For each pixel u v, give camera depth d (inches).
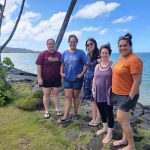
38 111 129.8
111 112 93.5
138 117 142.9
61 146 99.3
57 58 114.7
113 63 93.6
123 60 83.7
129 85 83.4
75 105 114.3
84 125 108.0
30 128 113.0
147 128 120.6
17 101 148.0
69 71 109.0
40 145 100.6
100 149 91.8
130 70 81.3
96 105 104.6
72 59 108.1
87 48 104.7
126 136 85.0
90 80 104.4
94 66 103.5
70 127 108.1
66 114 111.8
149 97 249.8
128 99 81.3
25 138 106.0
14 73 256.7
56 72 115.6
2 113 130.8
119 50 83.0
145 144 93.7
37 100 134.1
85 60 107.8
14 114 128.8
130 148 85.8
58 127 110.1
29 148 99.2
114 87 86.7
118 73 84.1
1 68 175.9
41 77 116.0
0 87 154.6
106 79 93.4
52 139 103.7
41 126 113.4
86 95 106.0
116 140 94.3
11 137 107.0
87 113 129.6
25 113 128.8
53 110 129.6
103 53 95.0
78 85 110.1
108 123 94.2
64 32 222.7
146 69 601.9
